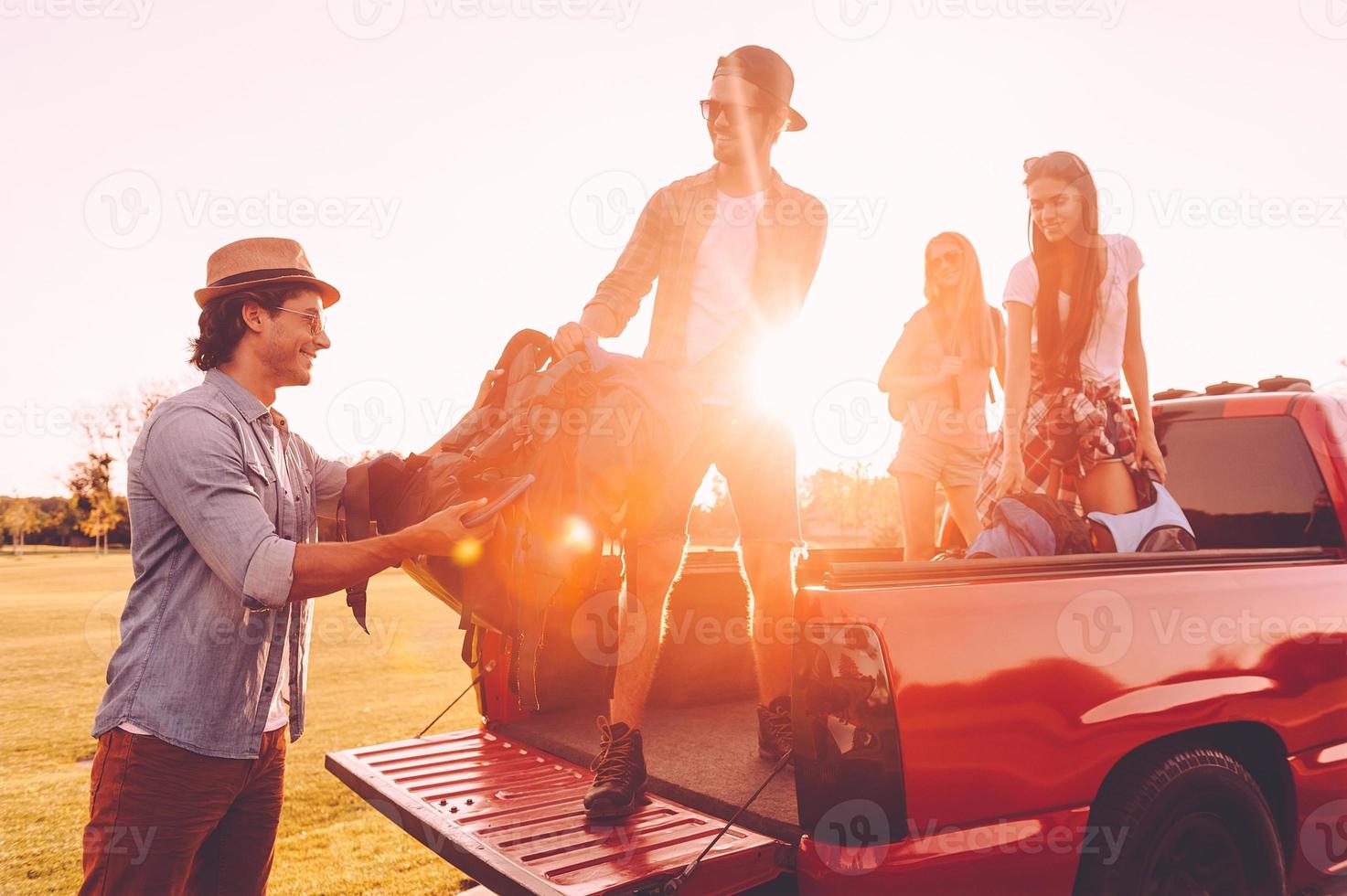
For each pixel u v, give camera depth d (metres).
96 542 83.62
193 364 2.40
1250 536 4.00
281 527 2.33
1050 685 2.34
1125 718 2.46
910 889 2.05
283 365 2.39
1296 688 2.97
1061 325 3.95
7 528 87.44
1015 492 3.90
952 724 2.15
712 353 3.38
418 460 2.67
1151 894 2.49
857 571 2.24
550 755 3.28
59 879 4.56
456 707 9.44
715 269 3.41
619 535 2.91
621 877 2.04
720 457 3.38
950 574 2.38
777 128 3.41
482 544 2.30
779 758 3.08
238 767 2.21
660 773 2.94
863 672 2.07
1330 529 3.72
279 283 2.34
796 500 3.44
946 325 4.82
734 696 4.24
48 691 10.80
